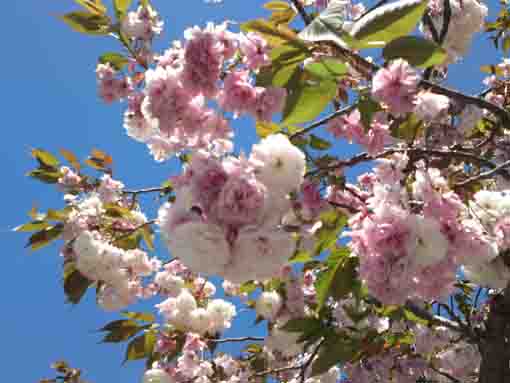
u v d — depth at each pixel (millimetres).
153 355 1291
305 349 898
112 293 1324
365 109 686
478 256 696
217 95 791
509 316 1230
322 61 609
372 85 667
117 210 1367
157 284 1667
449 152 885
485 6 1213
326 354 857
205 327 1383
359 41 560
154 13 1101
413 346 1457
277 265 559
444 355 1519
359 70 676
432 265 683
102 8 958
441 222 700
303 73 604
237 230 553
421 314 1190
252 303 1430
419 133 969
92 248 1258
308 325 892
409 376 1311
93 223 1346
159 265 1445
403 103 650
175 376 1314
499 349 1229
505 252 839
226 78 774
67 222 1328
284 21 911
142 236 1409
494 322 1244
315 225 754
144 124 1108
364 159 837
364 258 676
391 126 896
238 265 555
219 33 789
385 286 670
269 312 1193
